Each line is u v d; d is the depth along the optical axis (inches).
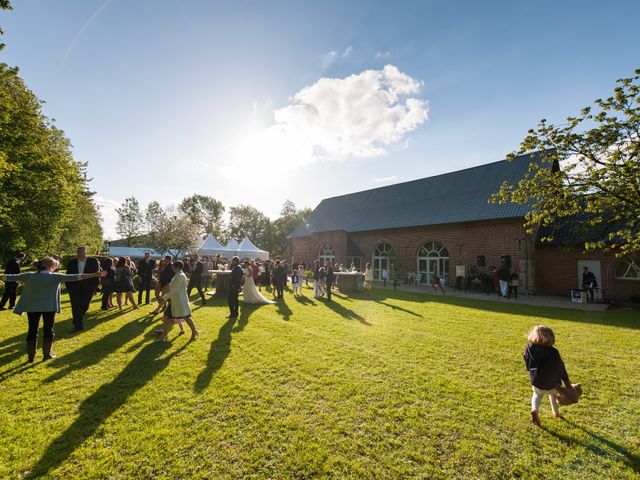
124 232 2881.4
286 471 102.1
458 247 776.9
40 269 196.7
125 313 341.7
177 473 99.5
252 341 245.4
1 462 101.4
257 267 605.6
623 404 155.0
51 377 167.3
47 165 664.4
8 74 453.7
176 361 196.7
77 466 101.3
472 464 108.0
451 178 938.7
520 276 660.7
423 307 446.0
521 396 161.3
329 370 189.3
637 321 363.3
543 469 106.0
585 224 400.5
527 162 780.6
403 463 107.5
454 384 173.9
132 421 128.0
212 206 2795.3
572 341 273.9
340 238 1069.1
